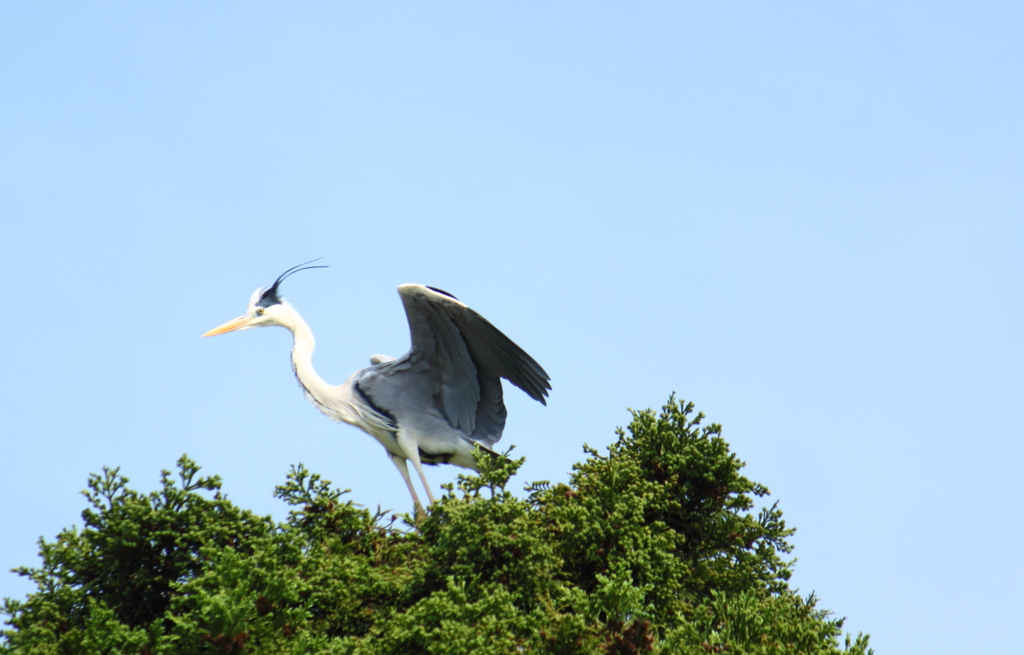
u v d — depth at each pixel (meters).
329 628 13.61
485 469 14.35
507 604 12.56
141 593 13.85
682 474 15.63
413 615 12.20
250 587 12.59
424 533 14.76
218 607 12.06
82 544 13.88
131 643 12.39
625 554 14.05
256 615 12.37
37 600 13.45
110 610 12.56
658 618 13.80
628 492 14.60
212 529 13.69
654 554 14.16
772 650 12.70
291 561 13.66
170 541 13.89
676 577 14.15
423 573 13.63
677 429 16.08
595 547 14.15
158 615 13.87
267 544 13.16
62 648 12.45
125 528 13.46
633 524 14.28
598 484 14.54
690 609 13.97
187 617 12.31
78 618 13.49
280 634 12.54
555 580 13.79
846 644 13.21
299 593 13.15
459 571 13.39
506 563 13.52
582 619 12.10
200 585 12.55
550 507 14.48
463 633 11.84
